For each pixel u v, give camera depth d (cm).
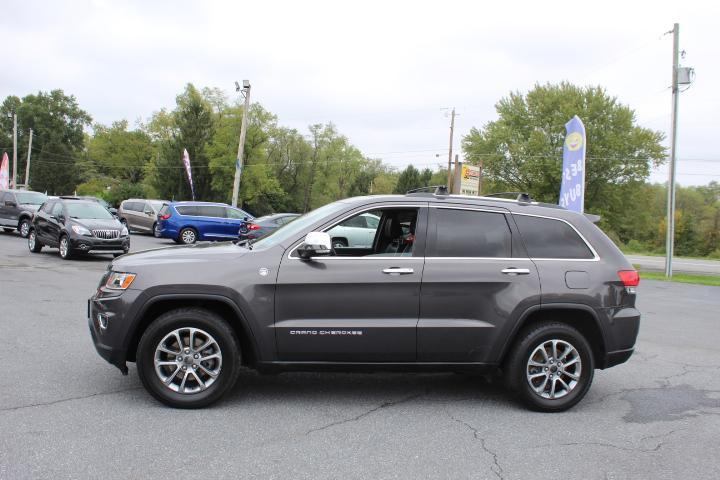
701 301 1352
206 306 474
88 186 8350
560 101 5297
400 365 470
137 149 8950
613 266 497
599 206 5275
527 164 5281
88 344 643
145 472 340
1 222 2309
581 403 514
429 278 467
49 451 365
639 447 411
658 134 5112
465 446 402
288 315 458
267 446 388
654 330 906
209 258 466
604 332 485
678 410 500
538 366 483
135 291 450
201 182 6184
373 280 461
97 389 494
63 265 1453
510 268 478
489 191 5703
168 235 2341
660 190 8219
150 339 447
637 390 560
